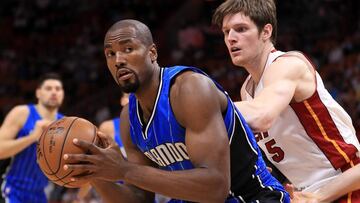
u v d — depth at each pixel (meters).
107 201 3.52
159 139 3.21
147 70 3.08
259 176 3.35
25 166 6.60
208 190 2.86
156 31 19.58
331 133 3.78
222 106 3.15
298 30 16.14
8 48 19.45
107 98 16.44
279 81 3.56
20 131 6.62
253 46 3.71
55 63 18.25
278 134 3.82
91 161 2.81
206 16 18.05
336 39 15.62
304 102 3.72
